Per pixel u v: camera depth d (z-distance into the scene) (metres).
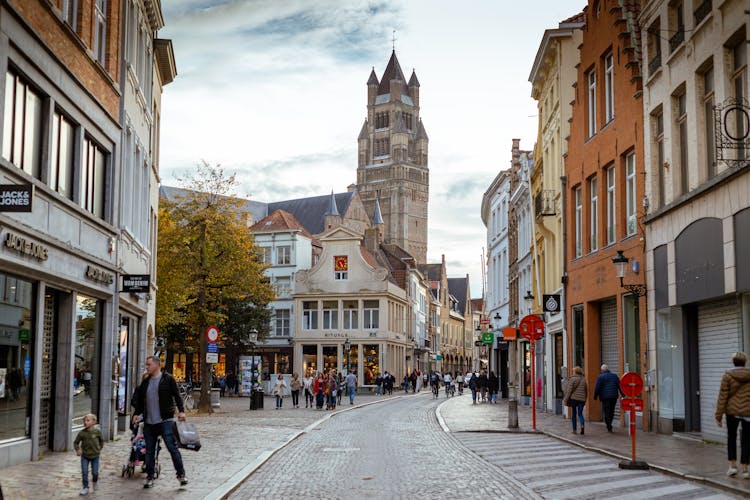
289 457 18.16
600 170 27.23
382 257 83.12
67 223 17.77
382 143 178.62
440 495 12.28
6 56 14.23
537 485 13.18
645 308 23.02
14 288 15.52
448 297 117.94
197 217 40.31
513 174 51.47
